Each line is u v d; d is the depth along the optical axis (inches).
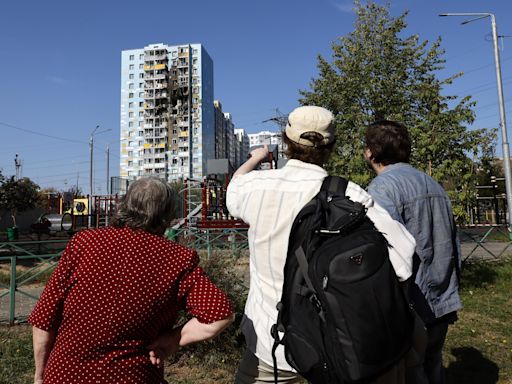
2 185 1391.5
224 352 171.2
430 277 87.7
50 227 1101.7
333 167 570.3
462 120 358.3
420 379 71.4
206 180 749.3
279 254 69.4
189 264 68.0
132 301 63.1
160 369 67.1
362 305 56.6
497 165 1277.1
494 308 250.5
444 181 366.0
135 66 4918.8
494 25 627.8
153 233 69.7
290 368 68.9
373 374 56.9
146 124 4805.6
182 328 68.4
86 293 62.9
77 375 61.1
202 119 4766.2
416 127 379.2
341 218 63.1
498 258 451.2
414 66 695.7
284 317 64.8
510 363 166.9
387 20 713.6
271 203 71.1
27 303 286.7
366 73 667.4
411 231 87.7
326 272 58.4
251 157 85.9
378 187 89.6
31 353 180.4
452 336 199.8
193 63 4837.6
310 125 73.8
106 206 999.6
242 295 183.5
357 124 631.8
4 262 477.7
